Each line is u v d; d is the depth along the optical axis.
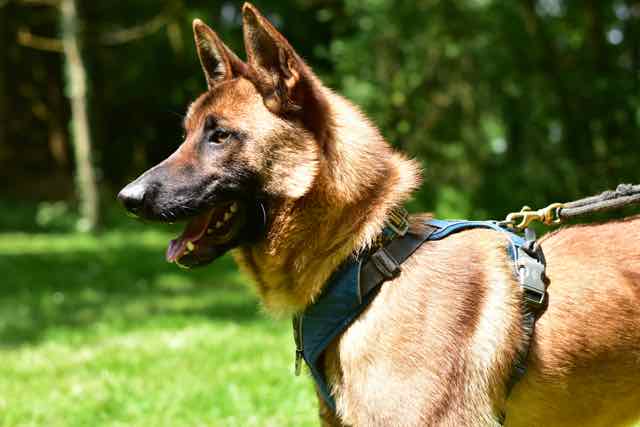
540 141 13.08
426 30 13.19
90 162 19.42
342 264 3.01
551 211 3.47
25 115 27.42
